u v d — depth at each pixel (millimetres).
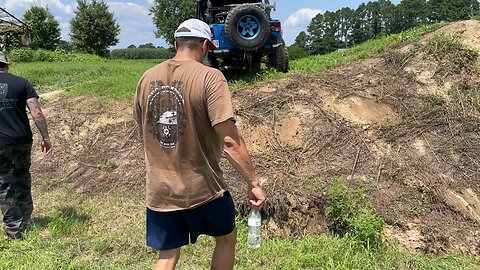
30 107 4730
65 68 15484
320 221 4770
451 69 6641
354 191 4773
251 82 7770
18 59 24844
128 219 5027
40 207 5516
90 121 7316
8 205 4664
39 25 43062
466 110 5949
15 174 4746
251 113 6320
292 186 5047
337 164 5371
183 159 2785
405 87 6492
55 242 4594
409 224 4621
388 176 5133
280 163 5508
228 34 8047
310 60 10258
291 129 5980
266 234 4754
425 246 4441
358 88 6570
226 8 9258
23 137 4699
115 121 7195
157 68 2875
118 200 5473
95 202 5520
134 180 5836
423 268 4027
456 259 4230
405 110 6090
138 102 2916
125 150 6465
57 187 6070
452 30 7664
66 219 5027
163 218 2857
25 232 4789
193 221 2869
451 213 4742
